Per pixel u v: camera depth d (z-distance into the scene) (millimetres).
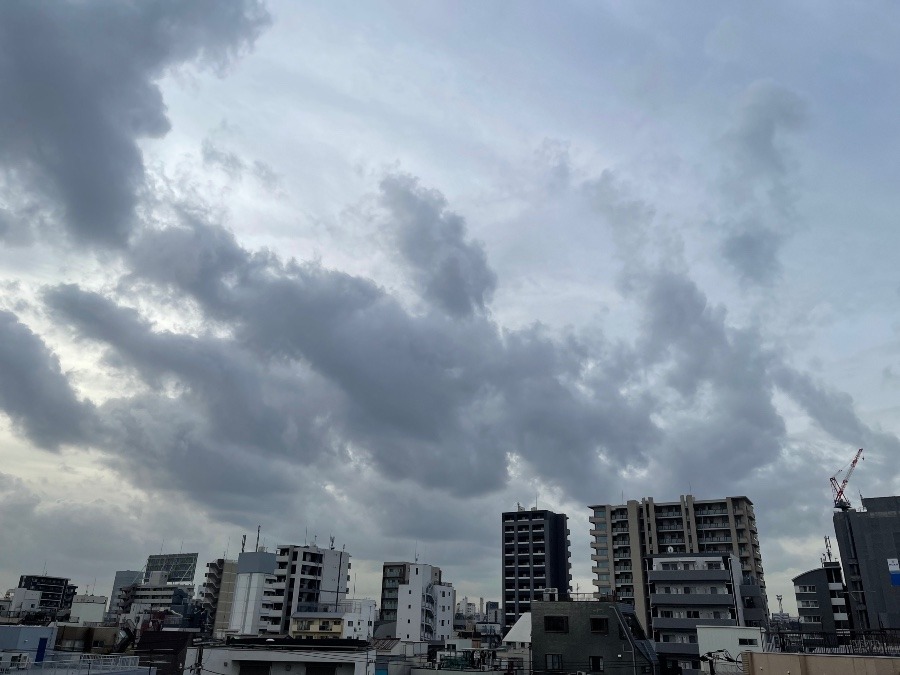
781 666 32719
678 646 87312
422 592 128375
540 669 57531
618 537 122312
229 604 133125
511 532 154875
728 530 115500
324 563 125562
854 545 99125
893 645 40719
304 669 55312
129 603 154000
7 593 136000
